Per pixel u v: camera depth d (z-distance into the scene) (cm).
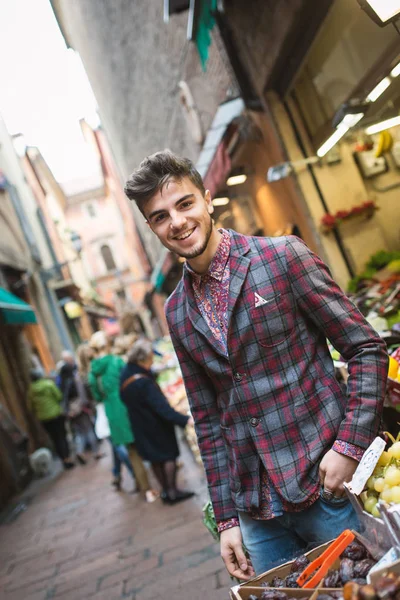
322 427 177
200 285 190
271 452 179
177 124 1162
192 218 180
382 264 625
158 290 1797
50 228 2945
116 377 668
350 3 429
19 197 2030
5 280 1402
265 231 858
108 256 5897
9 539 709
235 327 180
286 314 179
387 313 450
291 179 647
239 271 182
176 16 882
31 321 1212
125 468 907
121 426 659
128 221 3075
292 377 179
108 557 515
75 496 823
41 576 530
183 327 195
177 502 604
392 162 625
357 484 152
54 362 1738
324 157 627
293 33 521
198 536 487
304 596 142
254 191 831
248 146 748
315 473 176
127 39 1304
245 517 198
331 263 646
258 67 622
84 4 1584
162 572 436
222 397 191
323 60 525
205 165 702
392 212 641
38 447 1314
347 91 512
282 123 636
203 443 207
